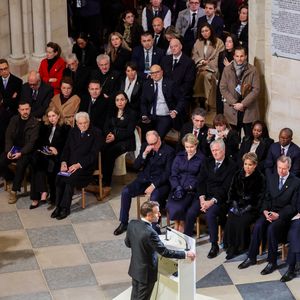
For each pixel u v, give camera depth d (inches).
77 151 467.2
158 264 374.6
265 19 460.1
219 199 427.8
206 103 516.4
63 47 579.5
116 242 441.7
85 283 409.7
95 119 491.5
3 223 460.8
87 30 597.3
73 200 480.1
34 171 473.7
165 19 565.0
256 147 452.1
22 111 480.4
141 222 362.6
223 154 429.4
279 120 468.4
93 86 488.7
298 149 440.5
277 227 409.1
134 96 505.4
